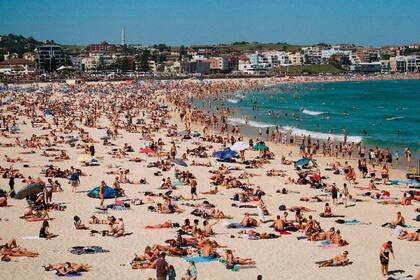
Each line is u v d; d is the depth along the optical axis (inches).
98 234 1200.8
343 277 995.9
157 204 1482.5
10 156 2263.8
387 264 1001.5
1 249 1040.2
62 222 1291.8
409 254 1135.6
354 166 2348.7
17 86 7140.8
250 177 1994.3
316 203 1608.0
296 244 1185.4
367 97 7603.4
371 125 4045.3
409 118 4601.4
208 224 1234.0
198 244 1131.9
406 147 2672.2
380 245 1198.3
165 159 2245.3
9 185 1534.2
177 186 1777.8
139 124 3649.1
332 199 1643.7
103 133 3129.9
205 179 1915.6
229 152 2320.4
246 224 1310.3
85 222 1296.8
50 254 1056.2
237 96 7337.6
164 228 1268.5
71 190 1651.1
